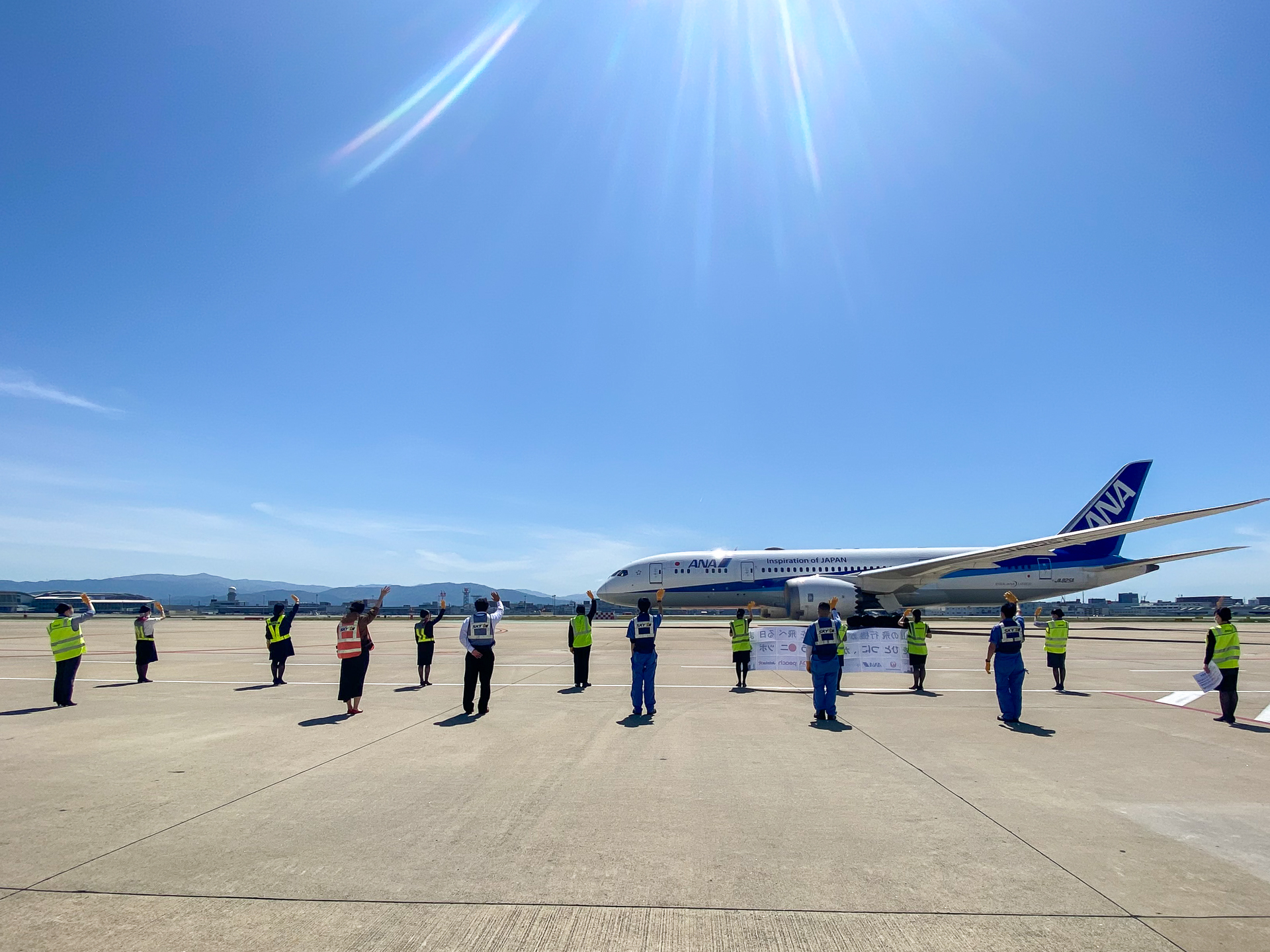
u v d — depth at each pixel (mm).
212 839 5918
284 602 16875
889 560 37719
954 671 19047
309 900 4734
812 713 12367
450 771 8188
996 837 6008
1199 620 68562
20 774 8094
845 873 5238
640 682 11984
